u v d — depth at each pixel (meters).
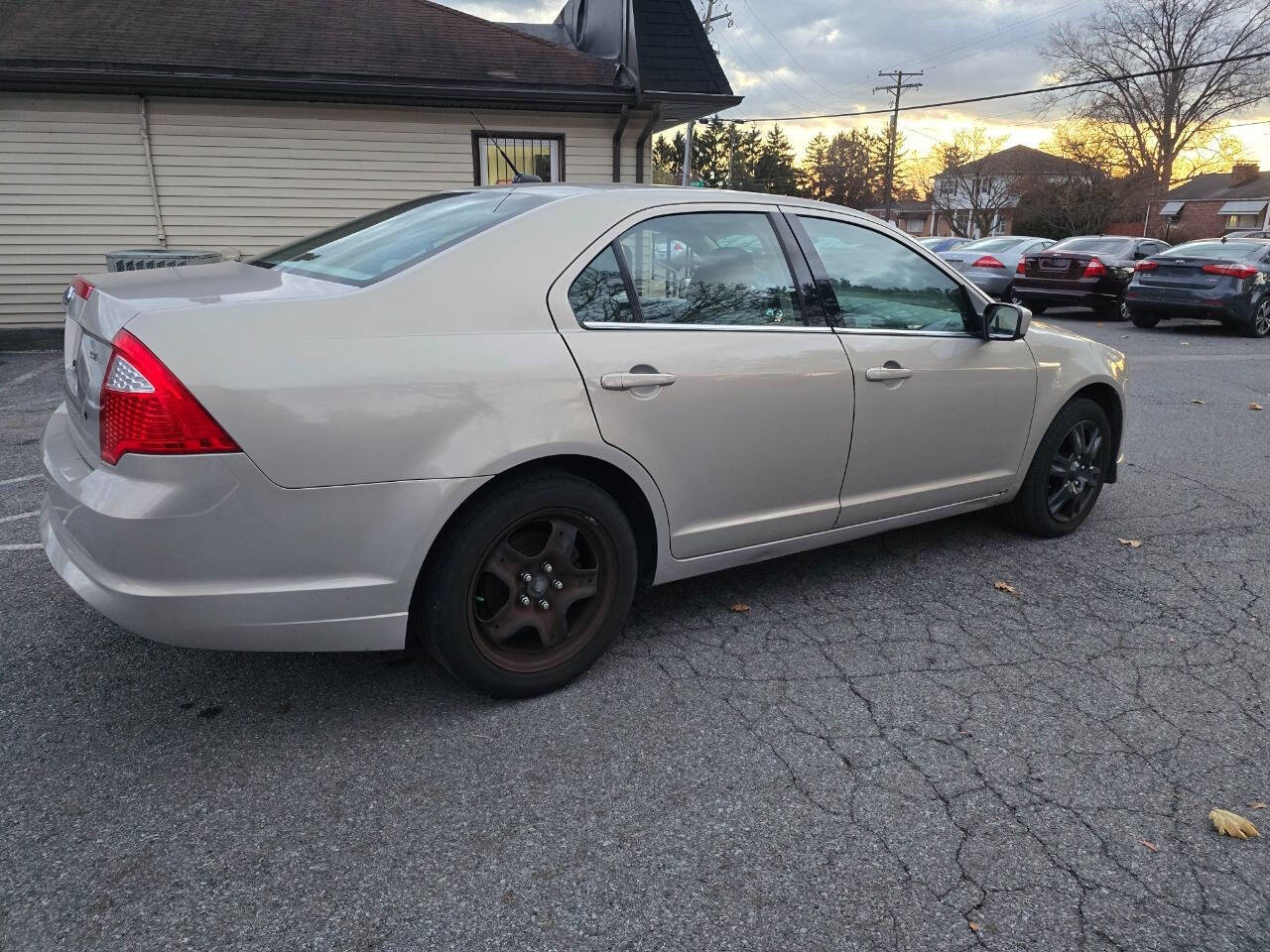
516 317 2.60
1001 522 4.52
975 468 3.89
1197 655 3.18
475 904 1.97
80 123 10.21
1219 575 3.93
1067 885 2.06
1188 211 65.25
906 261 3.63
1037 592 3.72
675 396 2.85
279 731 2.61
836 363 3.26
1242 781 2.45
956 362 3.66
